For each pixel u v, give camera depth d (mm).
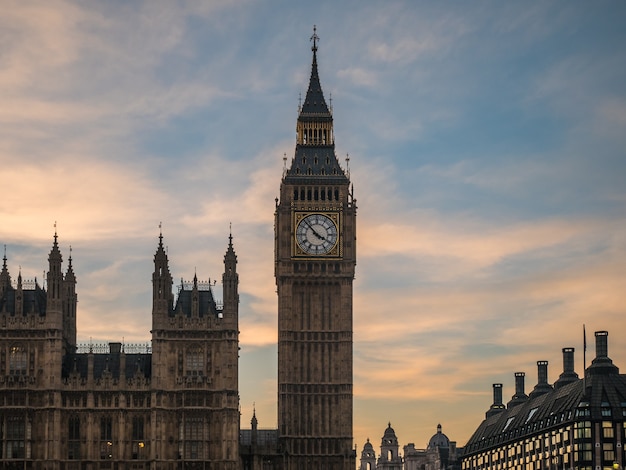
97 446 181625
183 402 182875
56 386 181375
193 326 184750
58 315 183000
